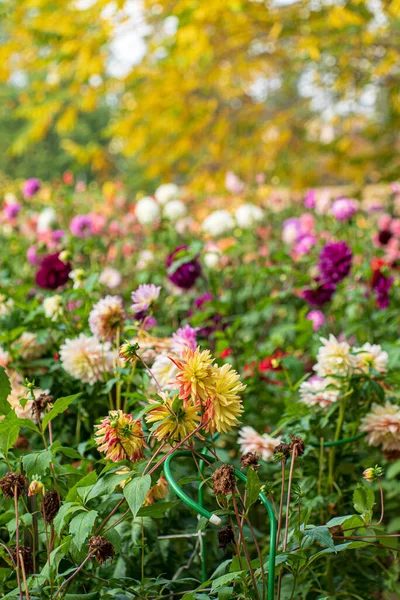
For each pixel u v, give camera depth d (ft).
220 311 9.61
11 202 15.35
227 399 4.31
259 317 11.14
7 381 5.33
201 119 20.47
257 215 12.89
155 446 6.03
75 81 18.83
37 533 5.13
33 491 4.45
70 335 7.68
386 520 9.41
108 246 12.81
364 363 6.72
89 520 4.27
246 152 21.33
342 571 6.64
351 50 18.22
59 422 7.04
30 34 17.78
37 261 12.25
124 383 6.95
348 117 21.11
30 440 6.90
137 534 5.84
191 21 15.49
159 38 17.99
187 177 23.40
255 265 12.85
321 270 9.14
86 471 5.77
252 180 19.02
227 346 8.40
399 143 21.47
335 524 4.69
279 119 21.49
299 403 6.80
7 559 4.81
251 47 20.39
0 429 4.71
